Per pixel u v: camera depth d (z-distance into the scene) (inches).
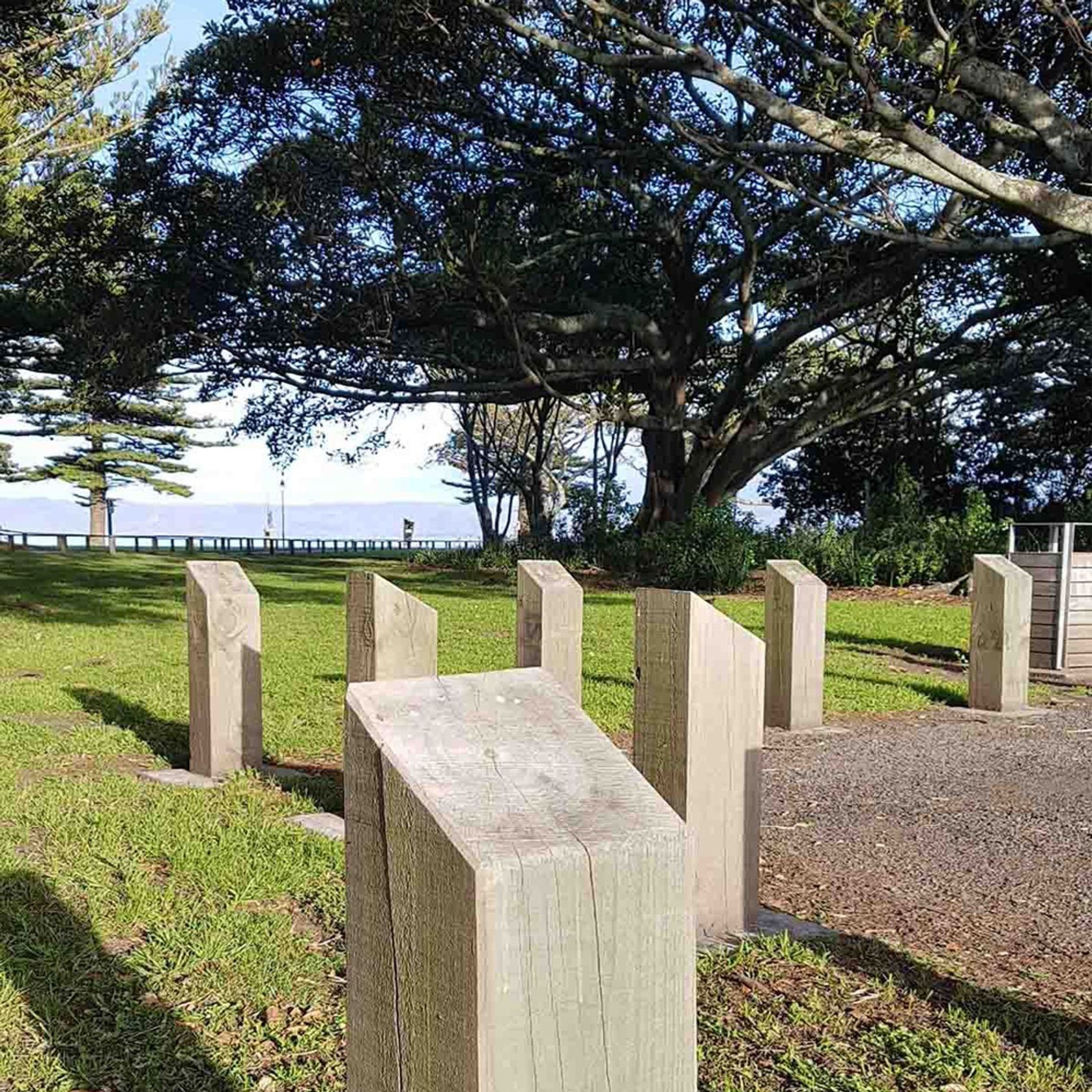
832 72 441.4
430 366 1037.8
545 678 58.0
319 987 130.0
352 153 804.6
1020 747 295.6
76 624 546.0
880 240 871.1
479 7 556.4
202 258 896.3
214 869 165.8
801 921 157.4
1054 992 134.2
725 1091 106.3
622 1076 46.2
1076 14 516.7
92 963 134.0
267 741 277.0
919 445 1305.4
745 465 1024.2
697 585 844.0
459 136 818.2
